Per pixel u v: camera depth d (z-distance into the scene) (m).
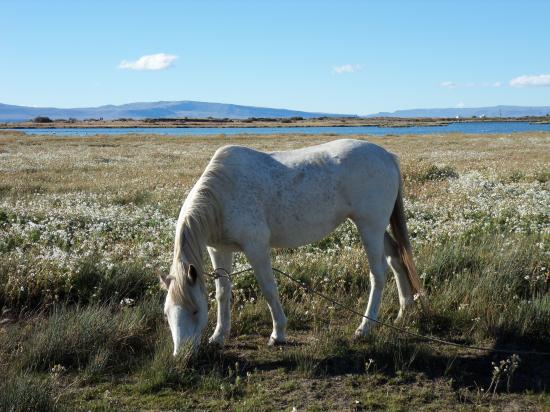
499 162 20.44
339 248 8.03
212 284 6.57
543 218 9.73
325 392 4.39
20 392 3.98
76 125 126.12
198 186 4.93
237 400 4.27
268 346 5.29
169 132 80.88
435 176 15.74
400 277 5.91
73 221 9.72
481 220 9.48
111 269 6.81
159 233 8.97
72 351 4.95
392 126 113.25
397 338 5.25
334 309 6.12
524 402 4.26
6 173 17.48
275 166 5.31
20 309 6.11
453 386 4.52
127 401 4.24
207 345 5.12
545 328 5.49
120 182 15.18
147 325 5.68
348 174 5.48
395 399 4.27
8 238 8.38
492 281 6.44
